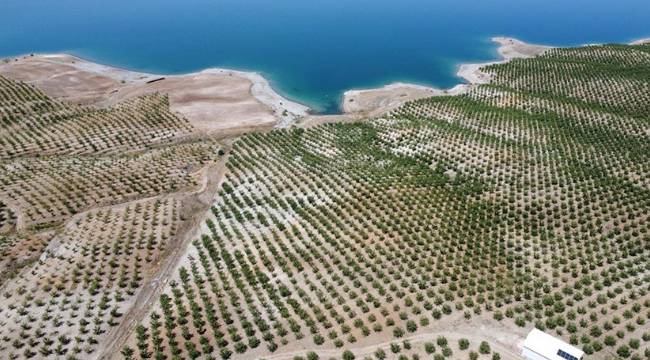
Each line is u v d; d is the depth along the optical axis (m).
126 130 134.62
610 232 83.56
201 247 86.38
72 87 165.25
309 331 66.94
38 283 76.88
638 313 66.38
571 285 72.50
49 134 129.25
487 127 129.00
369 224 88.94
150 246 85.69
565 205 92.06
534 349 59.53
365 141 125.12
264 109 155.88
